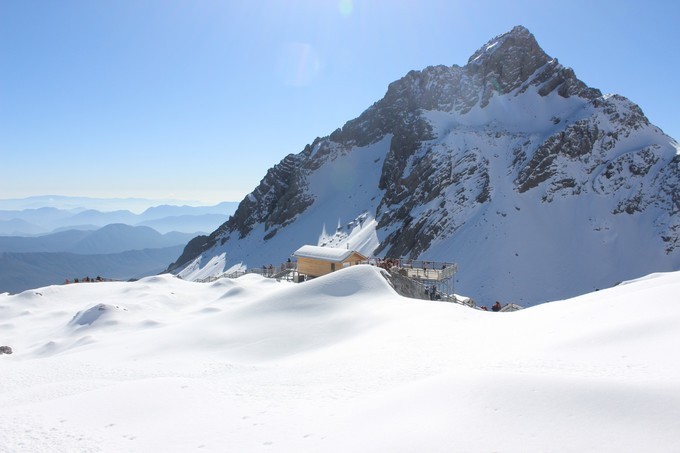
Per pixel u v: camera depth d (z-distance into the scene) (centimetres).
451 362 1661
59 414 1391
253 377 1909
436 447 831
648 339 1362
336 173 15888
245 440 1112
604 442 759
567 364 1311
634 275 7675
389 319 2877
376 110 16762
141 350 2950
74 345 3550
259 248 14438
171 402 1504
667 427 763
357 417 1134
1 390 2158
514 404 948
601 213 9000
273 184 17975
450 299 4494
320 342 2780
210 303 4834
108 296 5350
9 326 4416
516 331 2036
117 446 1148
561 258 8094
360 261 5341
